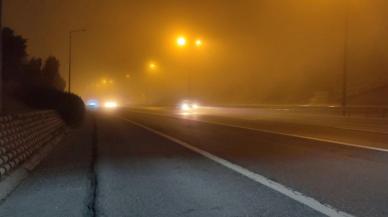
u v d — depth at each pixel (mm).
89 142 19406
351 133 21047
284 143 16969
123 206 7531
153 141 19031
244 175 10203
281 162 12094
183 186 9117
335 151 14195
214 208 7215
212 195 8180
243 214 6797
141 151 15477
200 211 7047
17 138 12469
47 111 21609
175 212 7039
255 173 10430
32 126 15539
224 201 7676
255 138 19328
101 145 17891
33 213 7215
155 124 31594
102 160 13367
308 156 13164
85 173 11047
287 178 9703
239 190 8562
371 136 19312
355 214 6641
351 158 12586
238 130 24266
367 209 6918
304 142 17141
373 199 7590
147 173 10828
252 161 12398
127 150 15875
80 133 24875
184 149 15805
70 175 10805
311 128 24875
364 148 14797
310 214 6688
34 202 8000
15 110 22297
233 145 16734
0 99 12805
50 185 9609
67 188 9211
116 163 12688
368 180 9320
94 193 8625
